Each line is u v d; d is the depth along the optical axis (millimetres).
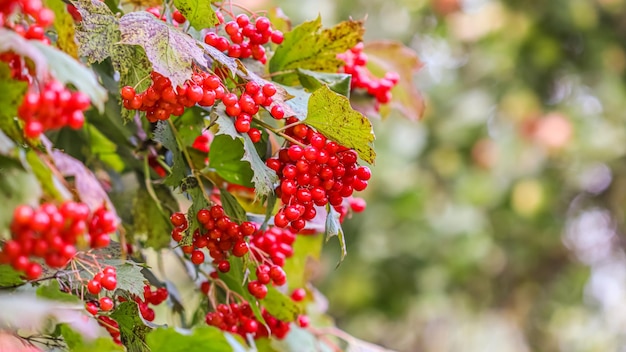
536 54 2156
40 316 776
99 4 854
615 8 2145
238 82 885
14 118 785
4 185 760
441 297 2180
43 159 780
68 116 767
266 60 942
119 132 971
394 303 2197
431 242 2152
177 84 828
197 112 938
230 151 912
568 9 2109
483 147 2168
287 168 863
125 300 899
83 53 845
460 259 2148
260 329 979
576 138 2074
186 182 903
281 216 860
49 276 846
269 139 911
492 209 2221
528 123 2125
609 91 2119
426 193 2182
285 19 1017
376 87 1021
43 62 769
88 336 798
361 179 879
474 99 2211
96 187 796
